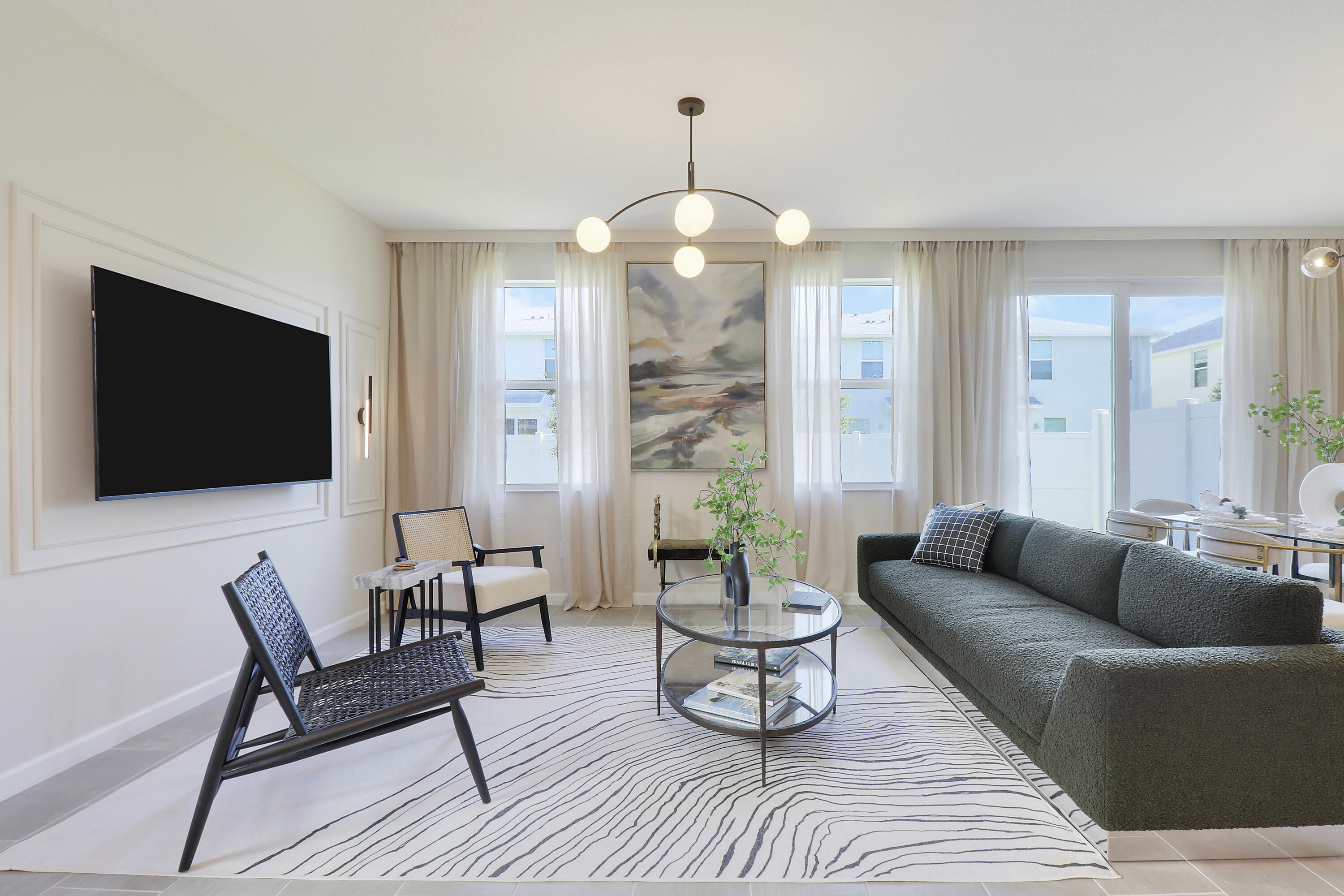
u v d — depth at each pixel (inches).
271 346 120.8
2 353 76.2
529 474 183.0
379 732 71.0
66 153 83.7
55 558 82.2
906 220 163.2
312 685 82.2
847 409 182.4
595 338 172.9
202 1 81.0
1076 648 84.0
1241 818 63.2
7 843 67.8
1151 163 130.0
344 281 150.3
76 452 85.0
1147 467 178.9
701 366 175.5
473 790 78.6
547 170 132.6
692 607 101.0
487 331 172.4
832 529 172.4
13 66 77.1
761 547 105.3
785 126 114.7
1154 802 62.7
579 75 98.3
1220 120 112.8
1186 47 91.7
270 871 63.6
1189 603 79.1
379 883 62.0
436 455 172.1
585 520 173.3
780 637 83.8
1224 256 172.7
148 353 93.2
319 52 92.0
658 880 62.3
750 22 86.0
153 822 71.9
